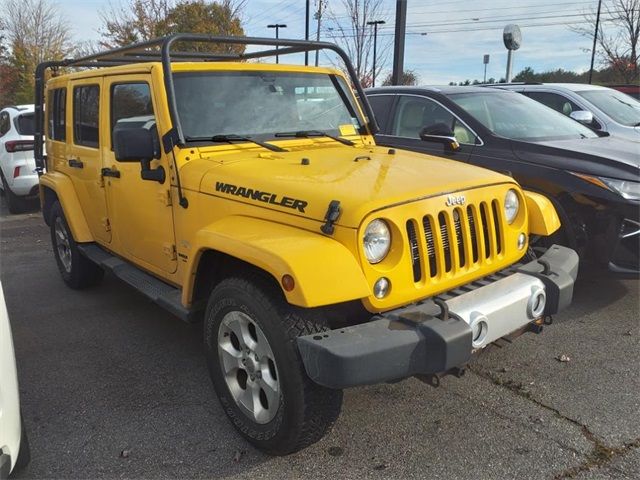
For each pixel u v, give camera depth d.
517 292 2.88
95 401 3.44
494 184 3.11
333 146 3.91
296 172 3.04
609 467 2.77
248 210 2.93
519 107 5.73
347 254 2.50
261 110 3.80
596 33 27.14
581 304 4.78
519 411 3.26
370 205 2.54
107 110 4.16
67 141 5.01
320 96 4.15
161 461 2.87
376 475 2.74
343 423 3.16
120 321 4.68
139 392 3.54
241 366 2.89
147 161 3.53
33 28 35.38
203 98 3.60
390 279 2.59
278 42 3.90
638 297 4.91
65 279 5.52
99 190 4.46
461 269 2.91
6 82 35.53
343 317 2.71
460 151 5.26
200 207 3.26
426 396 3.43
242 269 2.90
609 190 4.31
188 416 3.26
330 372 2.34
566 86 7.99
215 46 12.52
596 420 3.16
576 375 3.65
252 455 2.91
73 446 3.00
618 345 4.05
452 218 2.84
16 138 9.05
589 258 4.47
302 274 2.38
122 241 4.27
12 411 2.36
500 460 2.83
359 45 14.91
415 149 5.68
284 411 2.62
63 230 5.30
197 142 3.47
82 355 4.06
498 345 3.02
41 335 4.41
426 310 2.62
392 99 6.14
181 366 3.87
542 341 4.12
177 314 3.34
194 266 3.04
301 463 2.84
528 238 3.39
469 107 5.50
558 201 4.54
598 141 5.22
